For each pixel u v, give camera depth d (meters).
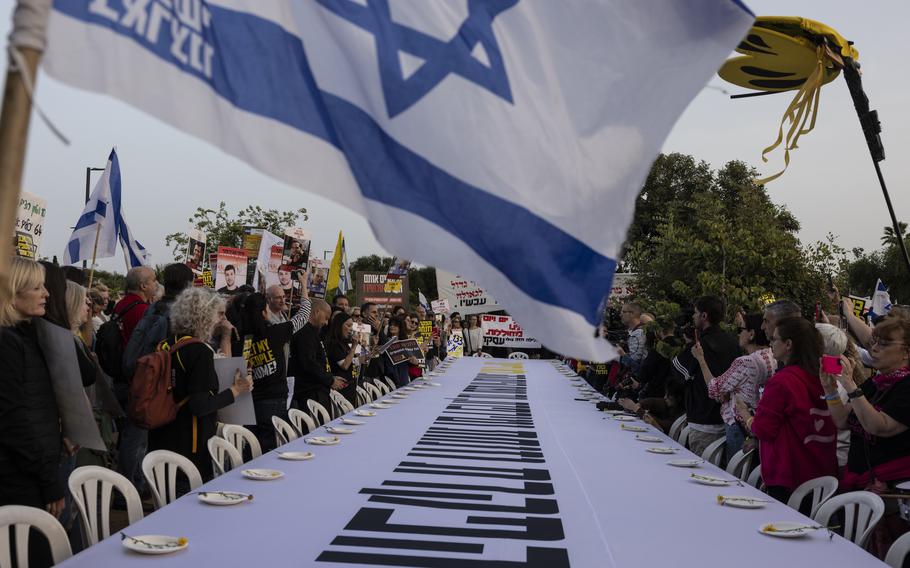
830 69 3.62
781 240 8.16
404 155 2.17
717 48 2.34
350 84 2.14
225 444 4.34
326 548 2.67
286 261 9.99
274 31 2.07
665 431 7.58
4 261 1.44
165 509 3.09
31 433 3.19
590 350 2.23
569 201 2.28
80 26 1.66
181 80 1.87
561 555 2.71
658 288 8.88
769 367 5.43
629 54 2.35
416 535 2.89
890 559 3.01
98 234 7.39
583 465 4.50
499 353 22.36
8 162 1.43
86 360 4.22
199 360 4.29
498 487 3.81
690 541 2.92
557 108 2.31
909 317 4.19
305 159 2.06
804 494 3.97
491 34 2.29
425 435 5.52
